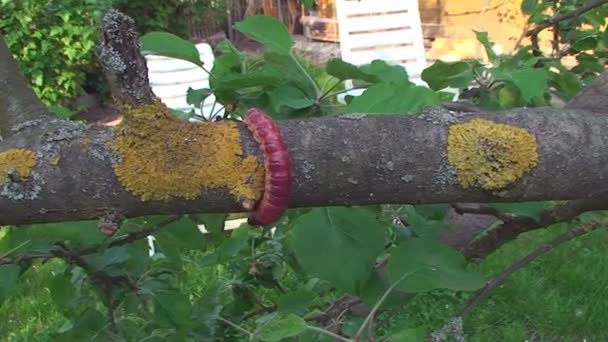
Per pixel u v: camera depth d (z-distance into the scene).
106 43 0.55
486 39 1.11
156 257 1.06
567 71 1.06
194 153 0.57
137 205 0.57
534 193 0.59
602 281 2.12
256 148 0.57
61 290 0.95
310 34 4.75
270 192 0.56
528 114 0.60
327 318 1.00
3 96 0.62
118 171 0.56
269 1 4.82
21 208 0.56
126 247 0.88
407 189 0.59
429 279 0.69
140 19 3.94
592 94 0.72
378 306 0.70
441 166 0.58
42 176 0.56
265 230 1.16
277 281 1.22
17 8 3.44
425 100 0.69
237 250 1.13
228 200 0.57
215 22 4.43
